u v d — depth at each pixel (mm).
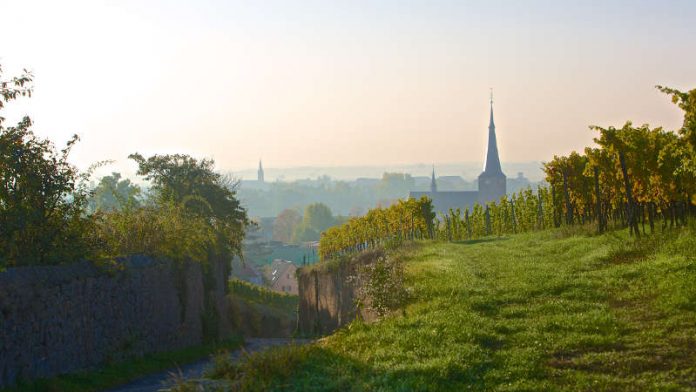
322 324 56125
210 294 39844
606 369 12383
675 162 27547
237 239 64562
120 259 26656
